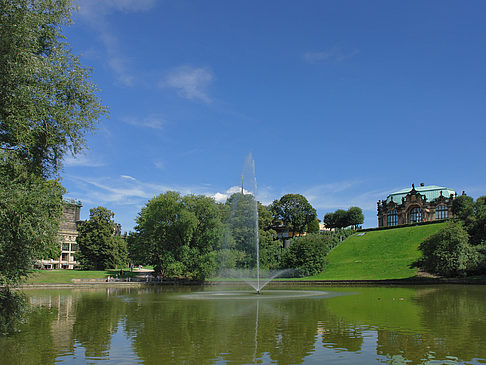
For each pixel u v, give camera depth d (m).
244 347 16.08
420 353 14.85
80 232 108.06
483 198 85.38
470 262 64.62
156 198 81.56
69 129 22.08
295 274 84.31
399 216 146.38
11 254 18.75
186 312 27.66
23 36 19.33
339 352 15.11
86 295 46.28
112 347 16.23
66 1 21.97
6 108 19.36
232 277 77.31
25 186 19.19
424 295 41.91
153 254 81.56
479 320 22.98
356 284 65.56
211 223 77.12
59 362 13.91
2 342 17.47
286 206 137.12
